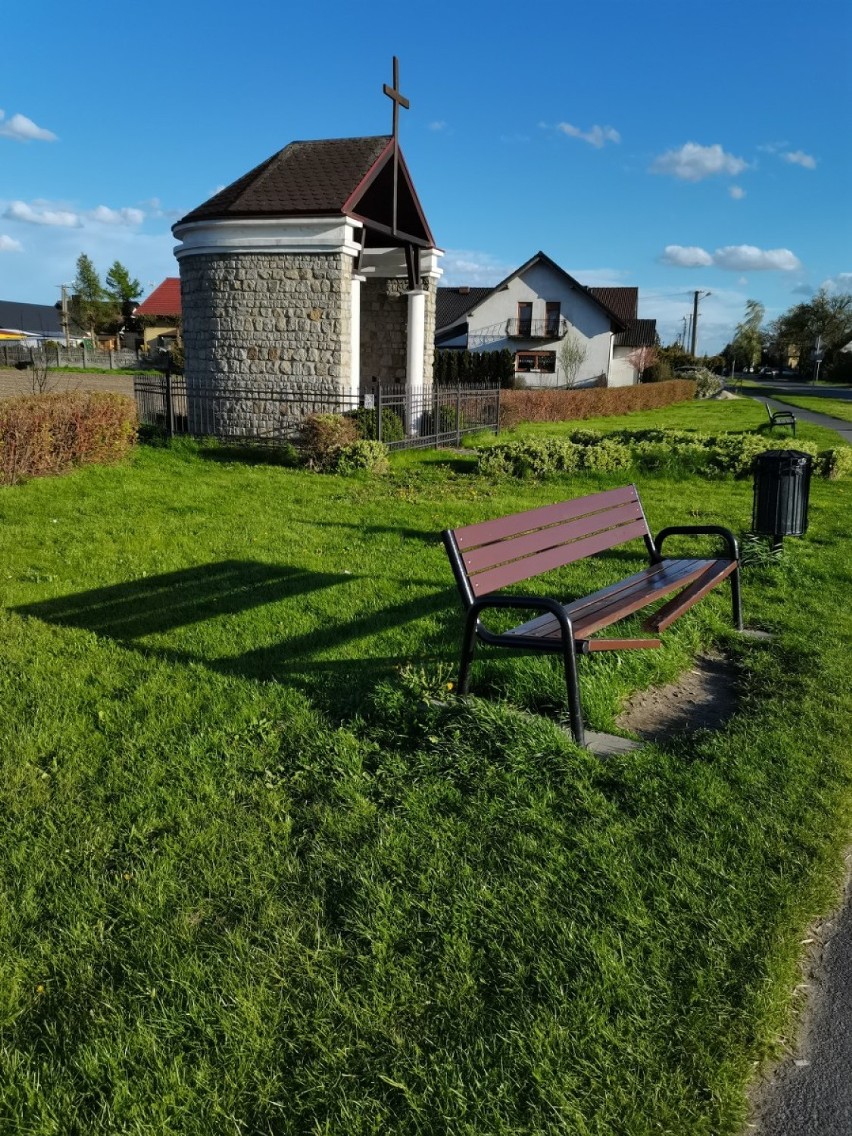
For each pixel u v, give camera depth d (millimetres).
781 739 3859
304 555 7457
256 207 16672
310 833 3111
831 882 2904
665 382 45625
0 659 4762
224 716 4023
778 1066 2211
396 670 4633
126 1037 2188
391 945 2535
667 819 3201
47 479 10766
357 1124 1947
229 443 16125
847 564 7531
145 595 6141
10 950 2486
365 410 15555
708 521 9719
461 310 59938
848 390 64375
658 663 4820
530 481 12742
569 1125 1940
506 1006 2301
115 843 3033
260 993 2330
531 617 5668
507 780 3420
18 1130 1931
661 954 2484
